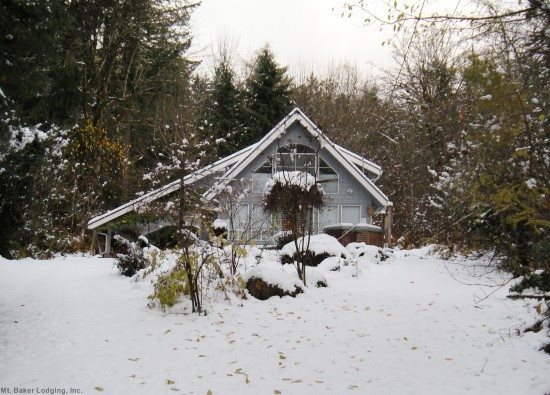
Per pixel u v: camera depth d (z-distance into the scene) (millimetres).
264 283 10867
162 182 16281
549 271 7211
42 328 8258
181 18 29406
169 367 6543
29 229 18438
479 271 14703
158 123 26562
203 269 10719
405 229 31266
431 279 13984
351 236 20703
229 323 8781
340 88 45188
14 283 12656
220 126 34000
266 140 23109
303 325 8891
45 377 6043
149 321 8742
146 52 29656
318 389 5961
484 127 7070
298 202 12773
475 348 7457
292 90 38375
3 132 9555
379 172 25656
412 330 8594
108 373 6227
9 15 9141
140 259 13500
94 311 9484
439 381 6211
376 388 6008
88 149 25422
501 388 5879
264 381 6188
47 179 18578
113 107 29547
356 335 8305
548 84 6000
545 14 5309
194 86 32281
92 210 25906
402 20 5730
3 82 9531
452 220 11664
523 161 6473
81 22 25250
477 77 6141
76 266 16188
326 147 23781
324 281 12477
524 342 7445
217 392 5773
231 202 14680
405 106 23500
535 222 6250
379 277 14281
